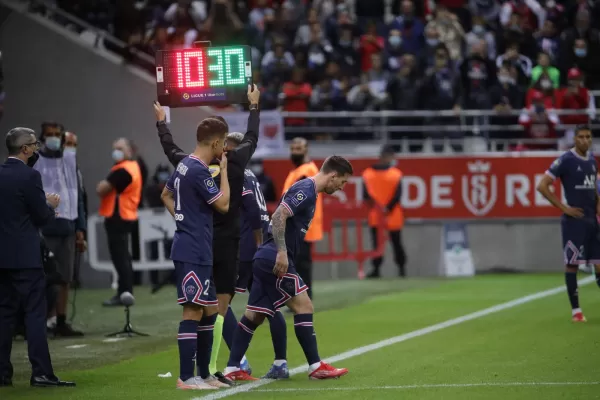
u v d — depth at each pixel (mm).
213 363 32906
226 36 79938
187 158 30531
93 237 69812
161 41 78125
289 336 43625
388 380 31656
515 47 84312
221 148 30594
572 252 45688
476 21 89938
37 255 32062
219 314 32812
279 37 83812
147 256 68438
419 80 78250
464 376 32125
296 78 77688
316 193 32031
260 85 79562
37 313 32000
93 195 73312
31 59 73688
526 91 82062
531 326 44688
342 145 78125
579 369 33031
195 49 32938
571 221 45781
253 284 32375
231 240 32750
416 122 78812
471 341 40562
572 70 79812
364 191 72062
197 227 30141
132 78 73812
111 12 85438
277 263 31391
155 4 86000
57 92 73750
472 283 66562
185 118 73125
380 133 78812
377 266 72438
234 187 32625
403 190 73375
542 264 74188
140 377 33781
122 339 44438
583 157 46000
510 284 65188
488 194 73688
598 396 28172
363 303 56094
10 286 32375
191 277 29969
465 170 73562
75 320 51594
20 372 35844
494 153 73750
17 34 73750
